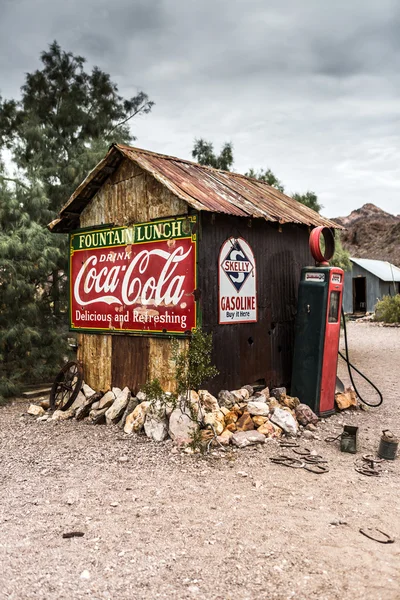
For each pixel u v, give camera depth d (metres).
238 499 4.61
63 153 12.38
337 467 5.53
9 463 5.70
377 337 21.20
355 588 3.22
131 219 7.55
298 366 7.61
